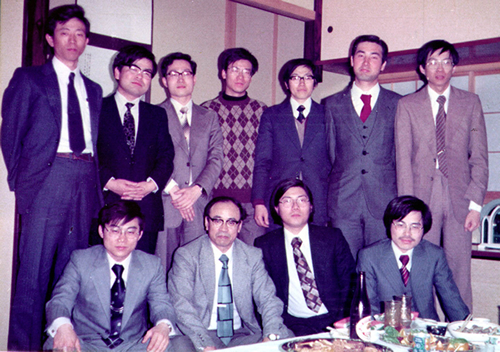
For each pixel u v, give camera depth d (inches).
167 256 109.2
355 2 135.0
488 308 129.6
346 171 109.8
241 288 88.2
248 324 88.9
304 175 112.4
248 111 119.0
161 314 82.0
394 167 111.4
